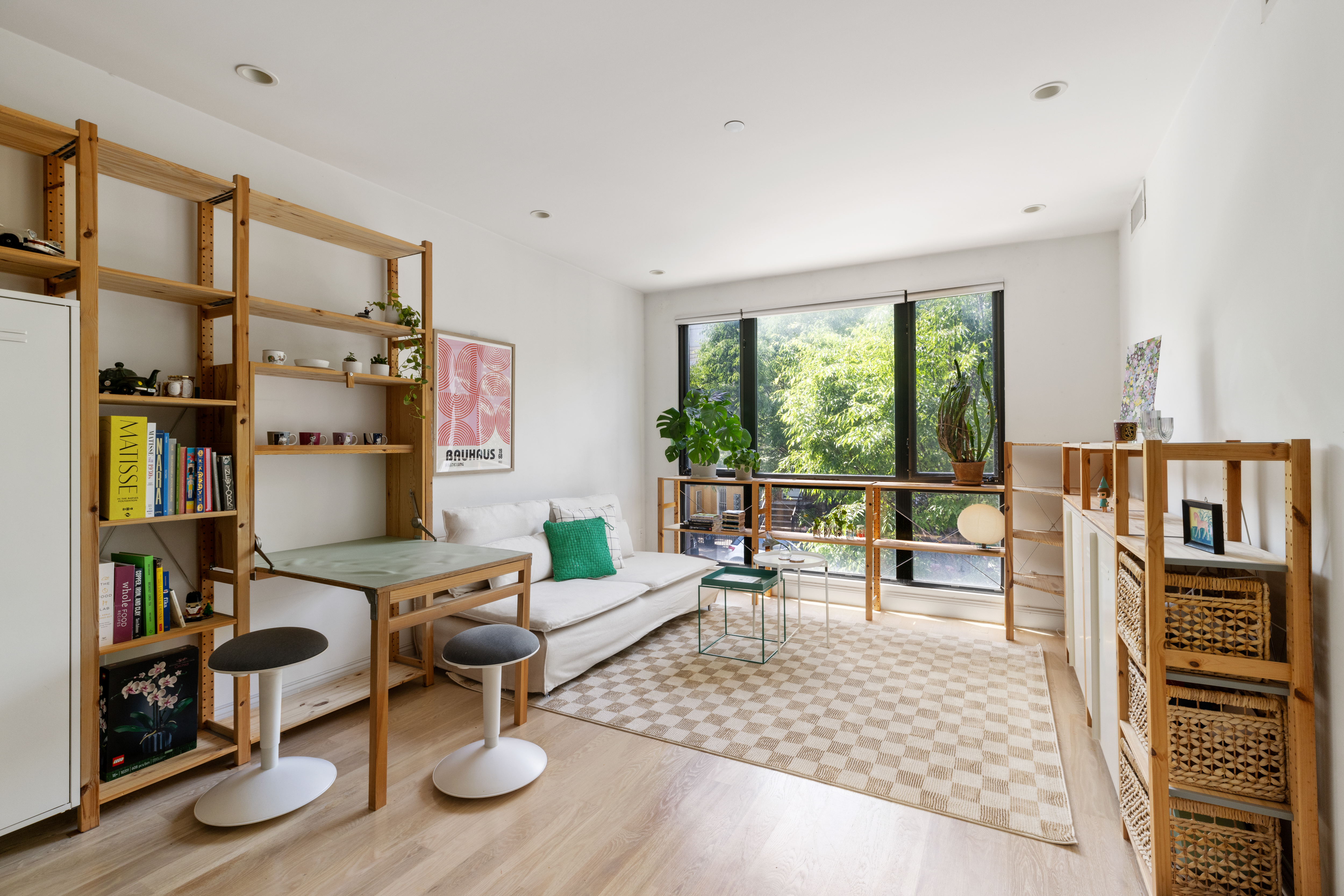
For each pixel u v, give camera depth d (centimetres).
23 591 179
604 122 260
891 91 236
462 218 372
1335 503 143
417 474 314
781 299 496
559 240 410
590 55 214
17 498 178
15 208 203
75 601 190
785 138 273
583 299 478
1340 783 144
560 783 223
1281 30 163
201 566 247
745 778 226
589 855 184
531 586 359
